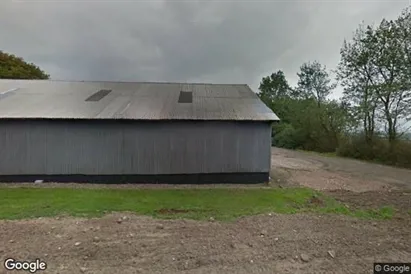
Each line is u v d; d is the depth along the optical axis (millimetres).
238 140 10805
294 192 9008
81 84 15023
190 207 6988
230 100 12883
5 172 10305
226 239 4863
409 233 5426
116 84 15414
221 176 10828
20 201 7246
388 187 10711
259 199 7969
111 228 5293
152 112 10867
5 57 30109
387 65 20734
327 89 33750
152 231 5195
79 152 10500
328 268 3951
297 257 4254
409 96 18781
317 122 29547
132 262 3967
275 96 63094
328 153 26531
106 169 10570
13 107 10797
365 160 20719
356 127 22531
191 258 4125
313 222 5930
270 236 5055
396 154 18125
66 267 3779
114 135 10562
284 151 30047
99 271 3697
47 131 10383
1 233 4902
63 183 10312
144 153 10641
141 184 10422
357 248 4637
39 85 14312
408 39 18828
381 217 6512
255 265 3980
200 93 14047
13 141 10289
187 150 10711
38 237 4758
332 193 9227
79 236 4840
